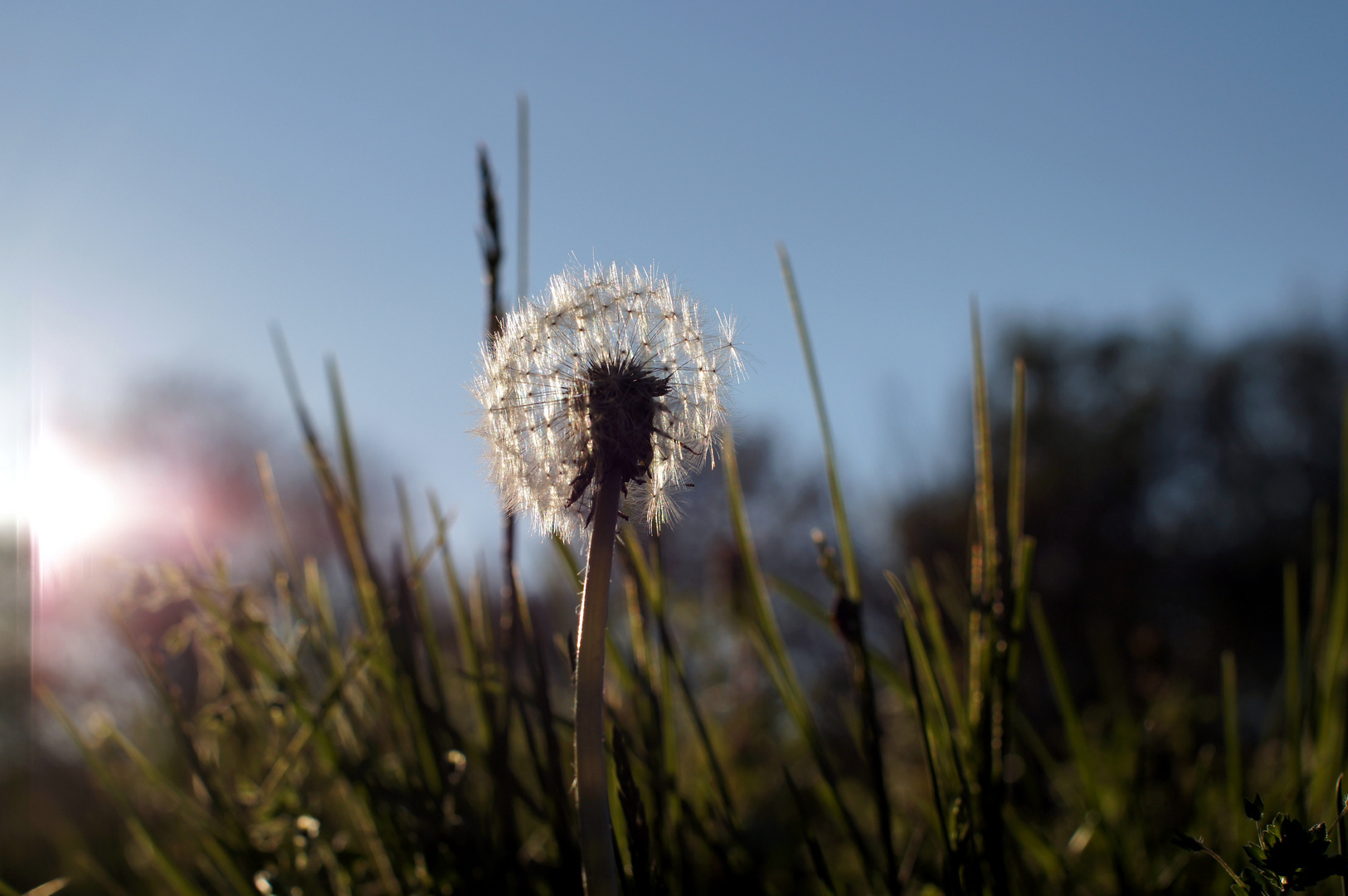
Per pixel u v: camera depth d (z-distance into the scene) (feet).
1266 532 9.10
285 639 1.03
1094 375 9.46
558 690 1.22
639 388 0.73
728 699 2.07
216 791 0.95
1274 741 1.40
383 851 0.92
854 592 0.87
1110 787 1.27
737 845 0.95
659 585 0.93
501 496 0.76
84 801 1.85
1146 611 8.09
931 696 0.89
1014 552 0.87
